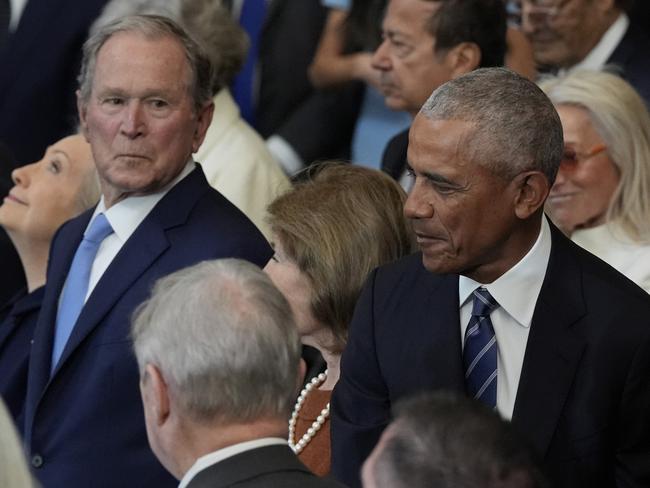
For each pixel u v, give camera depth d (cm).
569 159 562
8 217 617
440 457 302
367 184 499
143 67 503
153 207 513
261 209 645
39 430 504
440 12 635
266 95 892
